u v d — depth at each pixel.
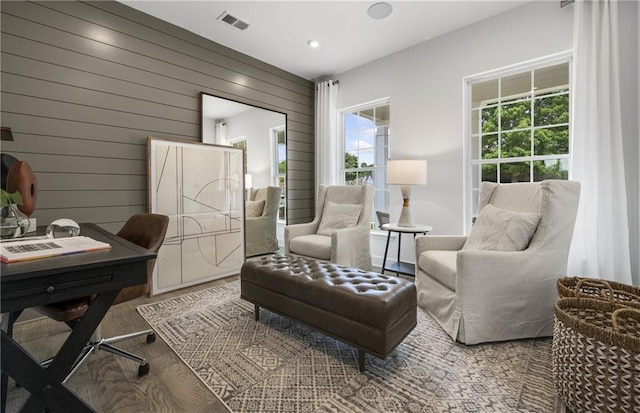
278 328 2.08
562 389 1.33
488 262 1.85
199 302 2.58
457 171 3.17
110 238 1.45
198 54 3.25
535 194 2.16
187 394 1.41
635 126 2.20
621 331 1.37
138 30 2.80
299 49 3.60
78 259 1.01
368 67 3.98
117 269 1.04
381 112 4.01
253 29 3.15
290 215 4.34
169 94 3.01
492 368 1.61
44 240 1.28
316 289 1.75
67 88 2.41
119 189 2.69
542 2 2.64
